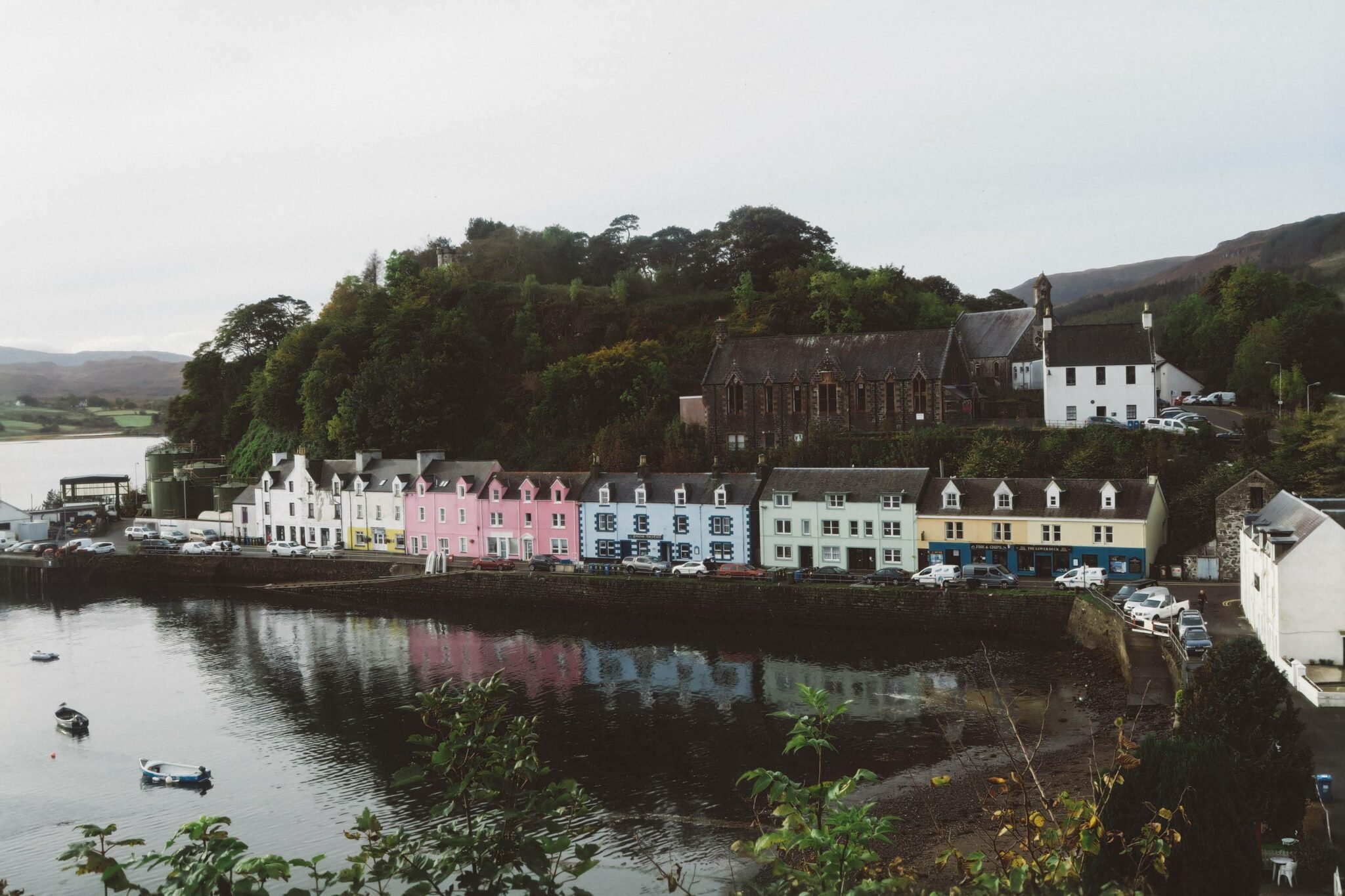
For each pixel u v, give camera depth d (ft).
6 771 176.86
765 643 242.17
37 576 355.97
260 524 383.86
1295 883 100.17
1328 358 341.62
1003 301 498.69
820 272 428.56
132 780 171.94
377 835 43.16
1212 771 70.59
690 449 351.05
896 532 273.33
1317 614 163.94
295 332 469.16
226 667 240.12
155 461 460.14
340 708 206.80
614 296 476.54
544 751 176.14
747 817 146.82
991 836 128.16
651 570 282.77
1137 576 247.91
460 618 283.18
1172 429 288.30
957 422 326.24
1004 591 236.63
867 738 174.40
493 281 515.91
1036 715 180.14
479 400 418.31
